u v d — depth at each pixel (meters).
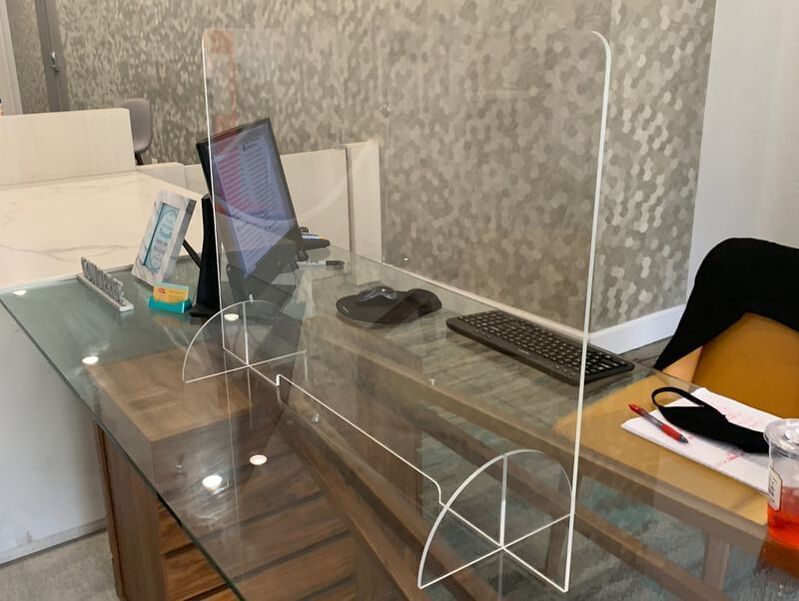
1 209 2.50
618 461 1.07
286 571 0.85
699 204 3.46
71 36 6.64
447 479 0.95
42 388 2.01
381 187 1.15
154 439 1.11
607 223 3.17
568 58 0.78
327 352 1.26
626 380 1.29
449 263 1.05
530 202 0.87
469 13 0.94
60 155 2.97
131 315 1.59
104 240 2.14
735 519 0.95
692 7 3.13
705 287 1.56
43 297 1.71
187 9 4.88
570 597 0.81
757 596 0.82
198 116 5.05
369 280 1.20
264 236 1.31
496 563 0.85
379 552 0.87
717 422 1.13
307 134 1.23
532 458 0.88
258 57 1.27
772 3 3.01
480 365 0.98
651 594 0.82
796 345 1.45
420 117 1.05
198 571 1.53
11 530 2.07
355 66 1.13
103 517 2.22
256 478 1.01
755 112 3.17
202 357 1.38
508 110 0.88
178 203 1.69
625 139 3.11
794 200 3.13
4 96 7.93
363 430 1.11
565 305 0.85
